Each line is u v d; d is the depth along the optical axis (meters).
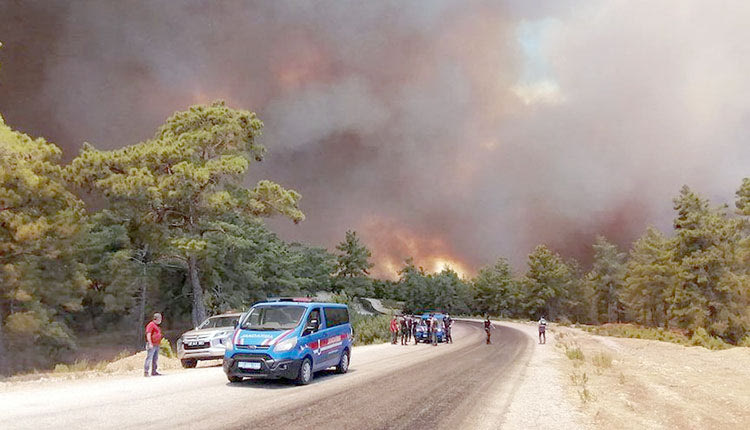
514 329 58.66
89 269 46.00
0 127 28.98
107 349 45.47
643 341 37.44
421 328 34.88
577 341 36.38
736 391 13.93
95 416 8.48
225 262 51.34
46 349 39.12
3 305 34.16
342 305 16.20
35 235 28.78
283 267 60.28
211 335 18.27
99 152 36.03
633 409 11.09
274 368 12.19
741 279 61.09
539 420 9.32
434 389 12.71
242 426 7.86
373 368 17.58
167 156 36.22
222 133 39.00
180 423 7.97
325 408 9.67
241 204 38.09
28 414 8.62
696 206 65.50
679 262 65.12
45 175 30.97
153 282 48.19
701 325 60.59
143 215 38.53
